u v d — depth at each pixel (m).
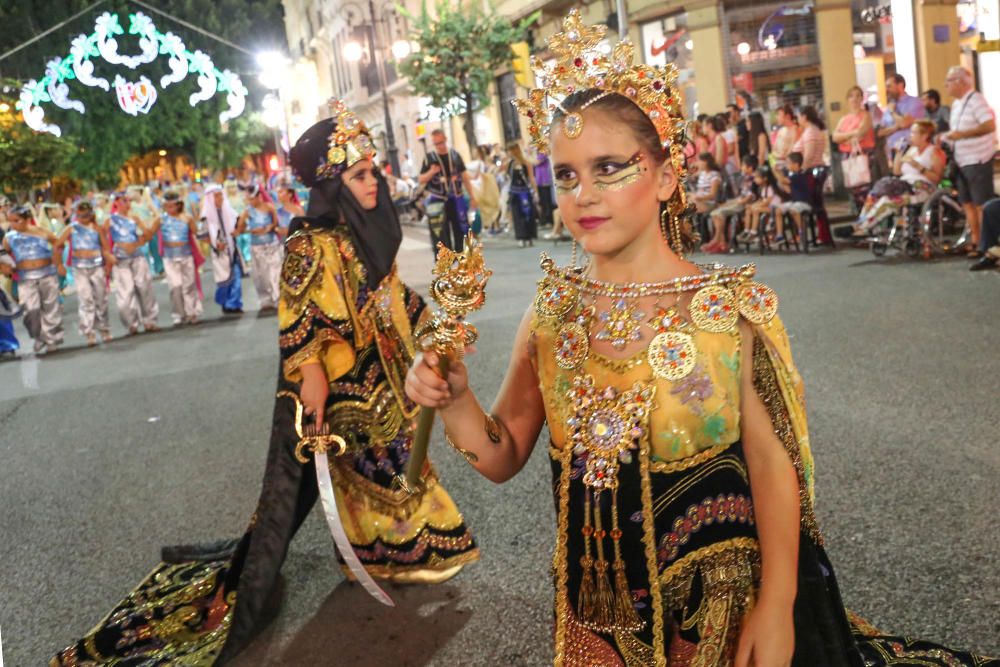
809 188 11.27
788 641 1.64
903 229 9.91
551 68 1.73
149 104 14.18
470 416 1.80
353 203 3.37
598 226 1.67
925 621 2.90
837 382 5.53
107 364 10.06
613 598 1.69
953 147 9.84
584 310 1.74
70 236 11.89
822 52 18.06
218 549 4.00
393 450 3.44
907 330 6.64
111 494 5.26
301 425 3.28
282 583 3.82
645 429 1.64
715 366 1.65
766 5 18.06
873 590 3.12
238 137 34.78
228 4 34.38
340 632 3.35
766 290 1.69
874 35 18.83
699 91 18.70
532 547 3.85
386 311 3.44
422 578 3.50
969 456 4.15
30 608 3.82
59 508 5.11
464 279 1.69
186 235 12.58
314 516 4.56
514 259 14.72
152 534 4.54
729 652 1.67
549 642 3.11
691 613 1.68
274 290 13.16
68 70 14.27
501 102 24.59
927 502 3.73
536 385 1.89
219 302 13.30
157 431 6.62
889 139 11.67
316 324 3.28
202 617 3.43
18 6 29.05
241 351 9.78
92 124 31.08
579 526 1.72
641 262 1.72
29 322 11.62
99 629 3.38
